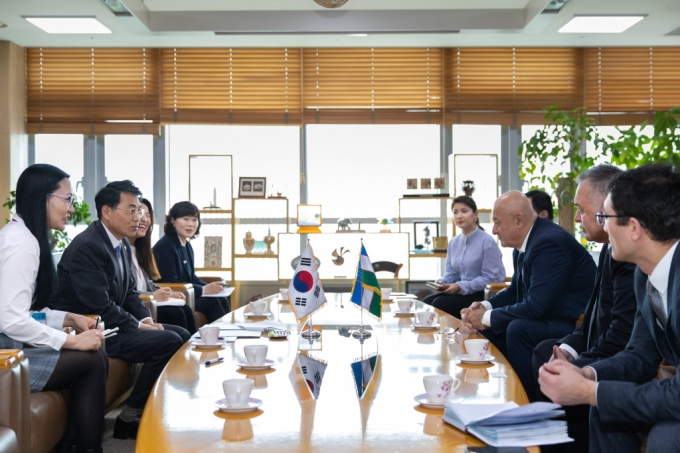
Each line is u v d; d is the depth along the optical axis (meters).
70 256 3.04
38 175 2.61
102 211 3.23
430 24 5.95
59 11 5.48
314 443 1.35
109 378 2.94
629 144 5.19
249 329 2.79
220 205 6.71
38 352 2.47
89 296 3.01
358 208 6.93
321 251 6.87
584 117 6.17
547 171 6.79
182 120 6.68
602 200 2.42
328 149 6.93
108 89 6.67
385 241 6.90
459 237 5.23
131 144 6.86
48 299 2.65
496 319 2.98
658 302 1.68
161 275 4.89
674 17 5.77
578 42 6.56
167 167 6.89
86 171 6.81
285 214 6.92
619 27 6.04
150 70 6.68
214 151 6.89
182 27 5.97
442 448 1.32
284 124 6.72
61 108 6.64
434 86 6.73
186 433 1.41
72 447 2.58
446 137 6.87
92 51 6.64
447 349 2.35
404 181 6.92
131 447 2.90
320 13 5.96
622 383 1.55
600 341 2.23
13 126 6.39
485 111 6.73
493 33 6.14
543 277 2.97
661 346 1.74
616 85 6.75
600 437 1.82
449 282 5.23
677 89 6.75
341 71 6.73
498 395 1.69
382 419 1.51
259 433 1.41
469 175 6.71
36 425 2.26
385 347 2.40
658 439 1.52
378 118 6.73
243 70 6.71
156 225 6.85
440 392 1.61
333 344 2.47
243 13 5.96
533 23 5.78
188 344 2.44
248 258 6.80
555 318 3.05
